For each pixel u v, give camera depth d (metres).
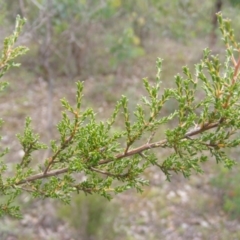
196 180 6.37
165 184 6.27
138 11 7.78
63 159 1.21
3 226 4.93
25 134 1.28
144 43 11.11
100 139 1.12
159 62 1.19
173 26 7.58
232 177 6.11
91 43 8.99
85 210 4.57
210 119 1.08
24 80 9.48
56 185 1.19
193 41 11.12
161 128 5.99
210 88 1.06
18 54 1.46
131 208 5.72
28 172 1.25
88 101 8.85
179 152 1.12
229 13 8.31
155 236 5.19
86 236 4.62
